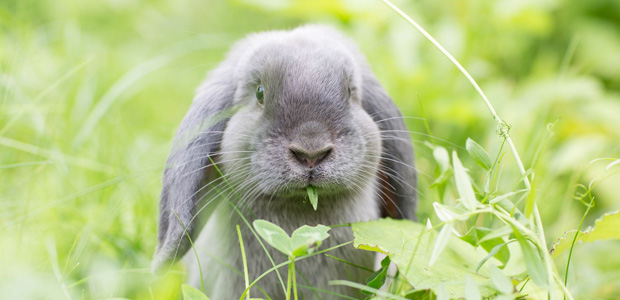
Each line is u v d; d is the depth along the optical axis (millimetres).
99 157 1000
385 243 820
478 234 798
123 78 1093
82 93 1062
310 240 772
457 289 785
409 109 1053
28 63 1086
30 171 983
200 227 873
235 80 886
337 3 1087
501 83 1095
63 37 1171
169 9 1455
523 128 1038
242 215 843
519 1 1121
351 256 869
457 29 1103
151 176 982
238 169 849
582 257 923
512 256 807
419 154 1020
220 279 875
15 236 888
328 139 825
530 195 779
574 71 1146
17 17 1131
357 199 871
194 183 857
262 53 867
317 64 850
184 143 862
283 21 1358
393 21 1092
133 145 1032
